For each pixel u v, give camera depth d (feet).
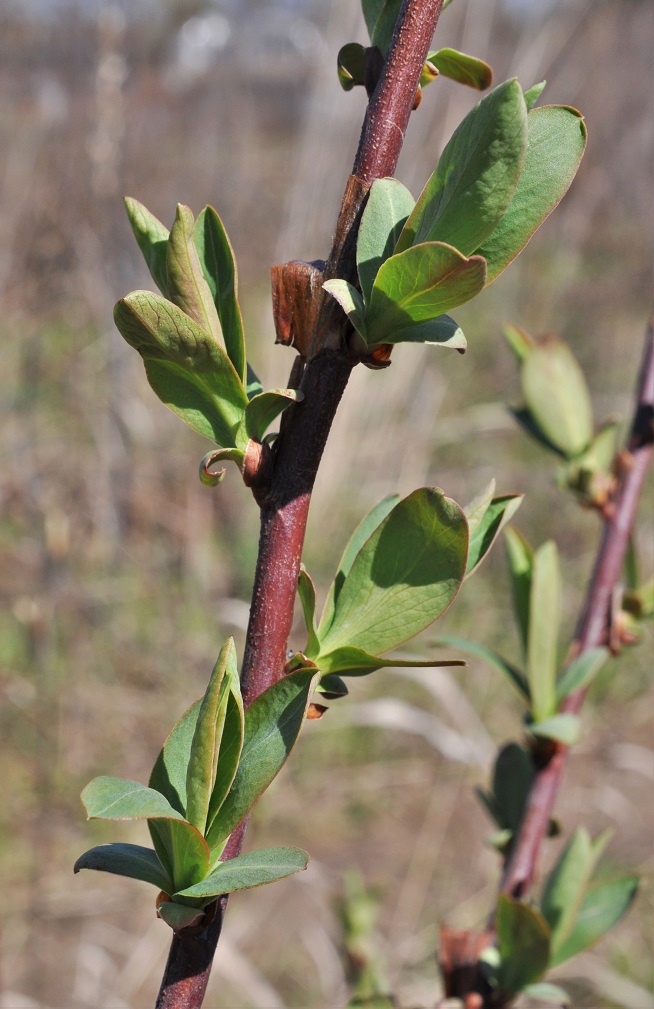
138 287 16.48
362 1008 4.62
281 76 21.35
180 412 2.35
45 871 11.35
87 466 15.25
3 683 12.90
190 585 14.69
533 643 4.17
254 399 2.28
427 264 2.05
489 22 14.87
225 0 22.84
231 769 2.14
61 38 17.49
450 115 14.78
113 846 2.23
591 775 13.34
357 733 13.71
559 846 11.99
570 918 4.07
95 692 13.16
